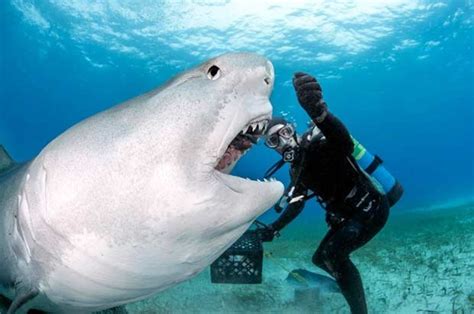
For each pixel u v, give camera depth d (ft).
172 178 5.74
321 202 15.57
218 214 5.85
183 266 6.49
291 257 30.19
